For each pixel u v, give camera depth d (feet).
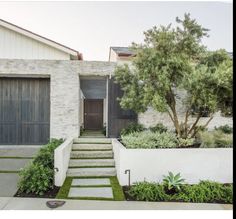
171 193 16.69
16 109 30.66
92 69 30.12
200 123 30.55
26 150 28.12
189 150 19.85
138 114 30.42
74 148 25.13
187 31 21.20
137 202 15.60
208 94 18.65
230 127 28.84
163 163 19.57
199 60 22.74
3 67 29.27
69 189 17.70
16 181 18.89
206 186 17.07
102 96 46.65
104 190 17.63
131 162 19.22
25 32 35.81
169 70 20.10
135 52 22.53
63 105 29.73
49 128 30.83
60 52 37.22
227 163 20.13
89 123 46.11
